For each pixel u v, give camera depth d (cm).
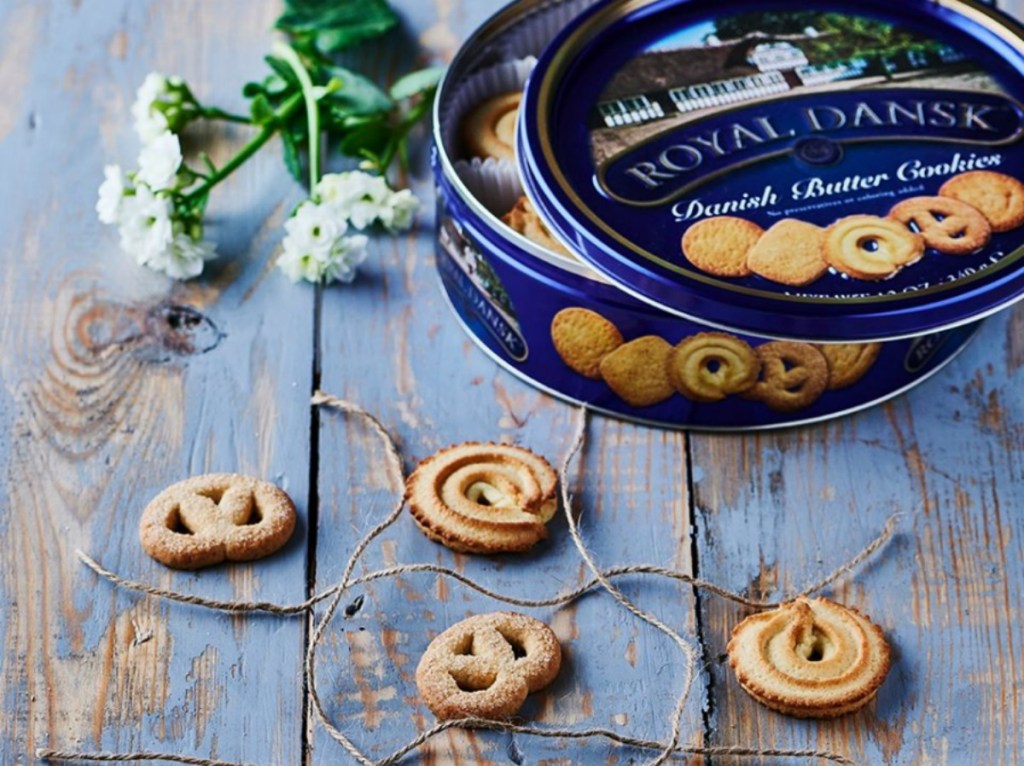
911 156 71
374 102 81
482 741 64
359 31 85
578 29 73
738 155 71
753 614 67
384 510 70
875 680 64
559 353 72
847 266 67
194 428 72
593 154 71
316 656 66
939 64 74
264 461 71
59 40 86
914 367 72
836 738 64
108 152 82
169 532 68
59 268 77
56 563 68
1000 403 73
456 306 75
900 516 70
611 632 67
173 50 86
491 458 70
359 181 78
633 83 73
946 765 64
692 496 70
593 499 70
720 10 76
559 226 69
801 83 73
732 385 70
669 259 67
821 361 70
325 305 77
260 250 78
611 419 73
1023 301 76
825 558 69
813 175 70
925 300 67
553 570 68
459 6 88
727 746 64
